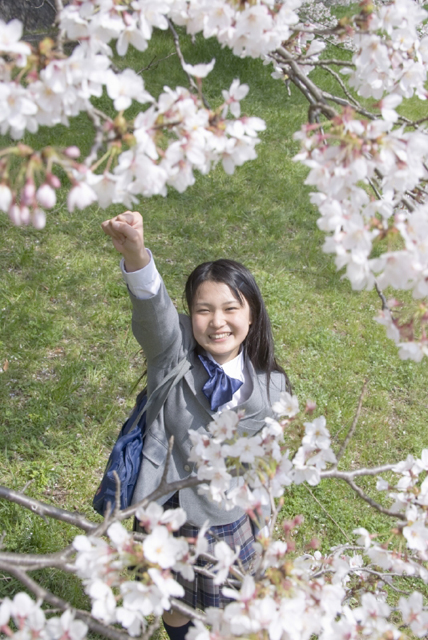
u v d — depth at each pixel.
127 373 3.81
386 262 1.08
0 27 0.96
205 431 1.97
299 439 1.52
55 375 3.67
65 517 1.61
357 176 1.08
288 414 1.53
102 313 4.25
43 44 1.01
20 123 1.01
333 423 3.78
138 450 1.96
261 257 5.39
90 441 3.27
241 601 1.12
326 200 1.12
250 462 1.42
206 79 8.42
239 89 1.18
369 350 4.51
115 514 1.32
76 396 3.53
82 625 1.04
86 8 1.09
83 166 1.01
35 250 4.72
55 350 3.88
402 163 1.11
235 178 6.56
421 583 2.88
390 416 4.01
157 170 1.06
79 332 4.06
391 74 1.33
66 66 1.01
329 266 5.39
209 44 9.31
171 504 2.04
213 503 1.96
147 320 1.88
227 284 2.00
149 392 2.04
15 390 3.50
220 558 1.19
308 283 5.18
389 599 2.79
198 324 2.01
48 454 3.14
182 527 1.99
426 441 3.82
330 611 1.22
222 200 6.09
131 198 1.10
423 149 1.11
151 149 1.06
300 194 6.54
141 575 1.16
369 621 1.23
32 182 0.96
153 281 1.85
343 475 1.48
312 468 1.45
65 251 4.81
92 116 1.06
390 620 2.70
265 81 9.01
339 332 4.69
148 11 1.14
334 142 1.23
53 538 2.68
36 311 4.08
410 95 1.38
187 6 1.27
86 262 4.72
